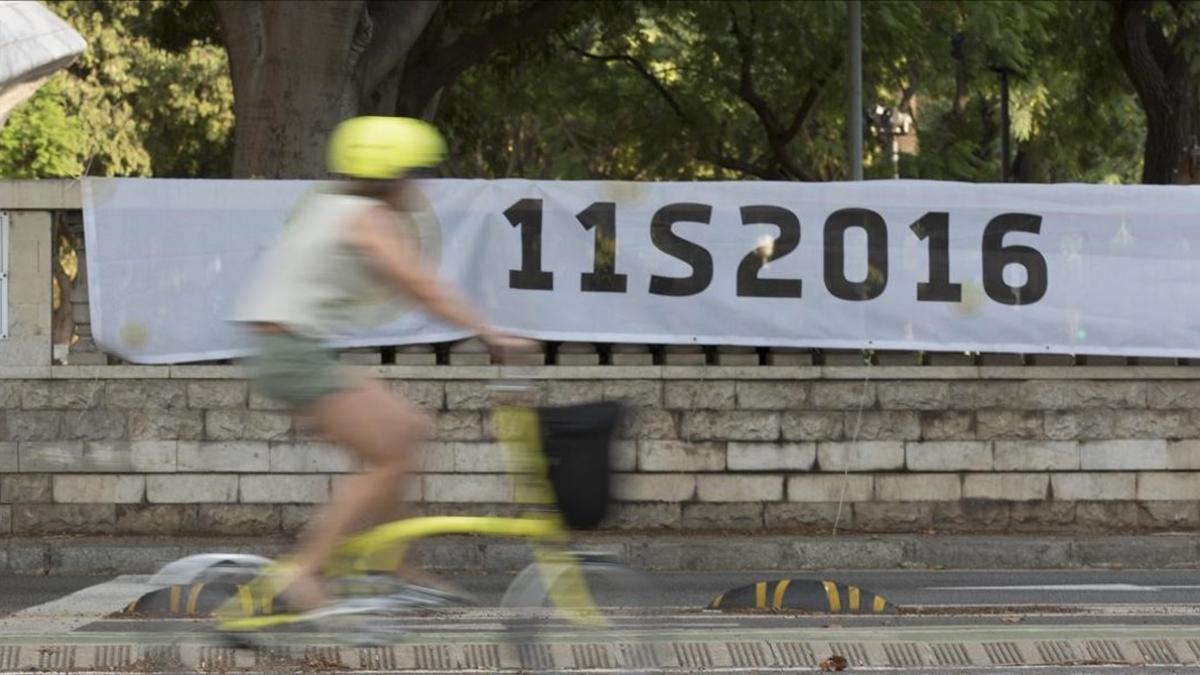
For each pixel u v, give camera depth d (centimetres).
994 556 3469
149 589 3039
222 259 3656
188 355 3647
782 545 3447
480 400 3631
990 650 2291
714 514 3653
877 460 3666
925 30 8431
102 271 3647
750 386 3662
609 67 9675
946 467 3672
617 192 3688
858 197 3700
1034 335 3697
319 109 5125
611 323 3681
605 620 1855
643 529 3641
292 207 3659
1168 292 3700
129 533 3631
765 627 2475
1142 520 3694
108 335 3644
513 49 7956
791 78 9069
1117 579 3228
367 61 5500
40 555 3381
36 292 3644
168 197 3659
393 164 1722
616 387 3650
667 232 3688
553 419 1755
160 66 11481
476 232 3672
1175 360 3716
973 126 10925
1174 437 3700
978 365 3706
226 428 3631
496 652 2000
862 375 3669
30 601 2905
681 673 2177
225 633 1825
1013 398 3684
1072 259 3703
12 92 4788
